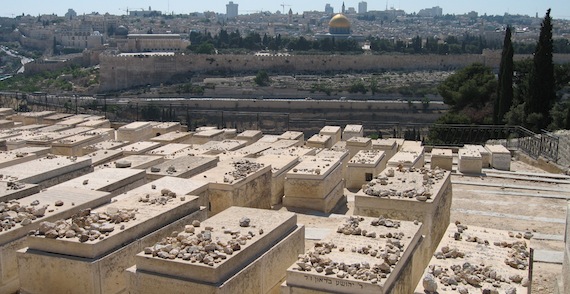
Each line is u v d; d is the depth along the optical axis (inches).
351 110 3408.0
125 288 423.5
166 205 493.0
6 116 1294.3
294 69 4574.3
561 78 1983.3
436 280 363.9
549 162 1039.6
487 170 995.9
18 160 721.0
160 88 4099.4
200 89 3929.6
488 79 1969.7
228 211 494.9
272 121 2746.1
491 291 343.0
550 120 1551.4
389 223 462.3
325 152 872.3
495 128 1466.5
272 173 717.9
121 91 4237.2
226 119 2706.7
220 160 761.0
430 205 534.6
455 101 1978.3
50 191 538.9
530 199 801.6
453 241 433.4
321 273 366.9
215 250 392.2
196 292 366.3
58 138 934.4
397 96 3855.8
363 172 820.6
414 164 831.1
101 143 910.4
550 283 510.6
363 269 367.6
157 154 828.6
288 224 470.0
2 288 438.3
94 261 396.8
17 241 445.4
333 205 730.8
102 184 581.3
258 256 413.7
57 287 408.5
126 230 429.7
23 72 5344.5
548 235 646.5
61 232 418.3
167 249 394.0
